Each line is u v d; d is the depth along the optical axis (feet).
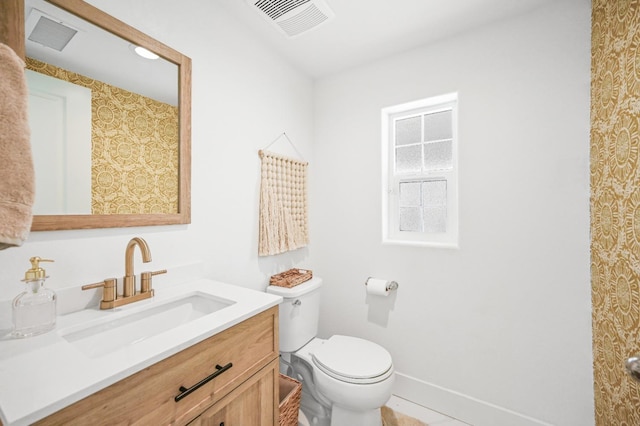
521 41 4.77
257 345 3.16
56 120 2.84
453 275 5.39
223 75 4.66
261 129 5.49
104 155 3.20
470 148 5.22
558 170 4.50
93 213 3.09
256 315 3.14
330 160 6.93
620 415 3.31
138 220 3.47
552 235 4.55
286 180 6.07
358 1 4.50
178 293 3.57
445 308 5.47
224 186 4.68
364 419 4.38
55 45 2.84
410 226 6.25
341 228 6.77
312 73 6.84
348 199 6.66
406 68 5.87
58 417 1.62
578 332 4.35
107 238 3.25
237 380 2.88
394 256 6.04
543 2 4.52
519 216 4.81
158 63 3.72
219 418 2.69
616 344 3.41
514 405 4.83
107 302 3.00
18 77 1.81
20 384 1.70
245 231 5.10
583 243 4.32
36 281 2.44
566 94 4.42
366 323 6.40
